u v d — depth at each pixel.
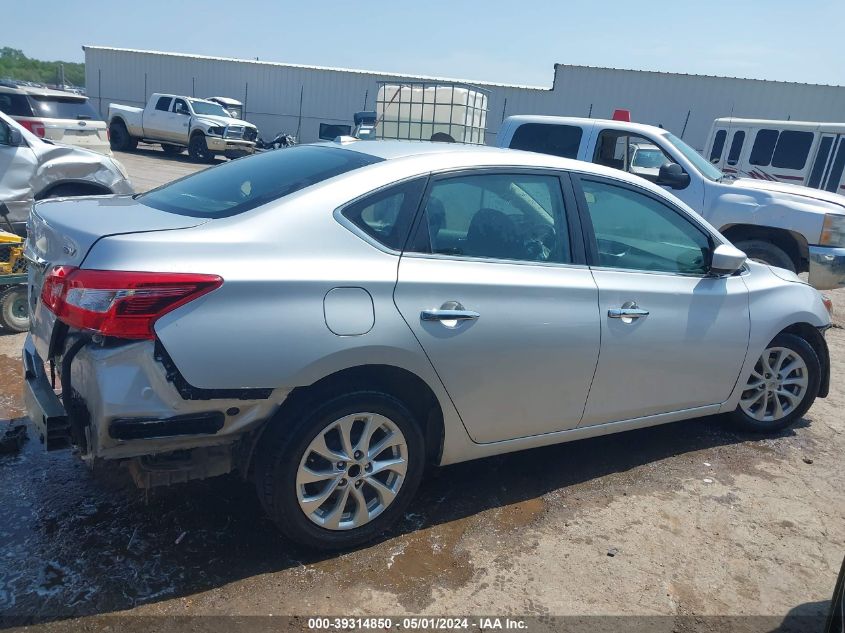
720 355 3.99
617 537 3.26
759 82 23.14
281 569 2.83
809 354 4.48
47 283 2.59
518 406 3.27
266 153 3.68
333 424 2.77
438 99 8.25
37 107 10.86
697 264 4.00
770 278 4.35
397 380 2.99
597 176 3.65
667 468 4.00
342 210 2.83
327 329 2.65
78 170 7.80
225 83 31.27
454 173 3.15
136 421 2.42
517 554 3.06
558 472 3.87
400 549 3.03
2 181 7.28
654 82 24.33
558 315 3.26
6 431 3.72
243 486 3.42
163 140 24.61
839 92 22.27
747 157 14.89
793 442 4.51
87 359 2.47
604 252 3.59
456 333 2.96
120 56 32.06
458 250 3.09
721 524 3.44
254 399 2.57
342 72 29.94
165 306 2.40
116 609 2.53
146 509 3.16
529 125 8.55
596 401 3.54
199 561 2.83
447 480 3.68
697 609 2.81
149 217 2.82
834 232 7.30
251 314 2.52
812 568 3.14
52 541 2.88
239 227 2.66
